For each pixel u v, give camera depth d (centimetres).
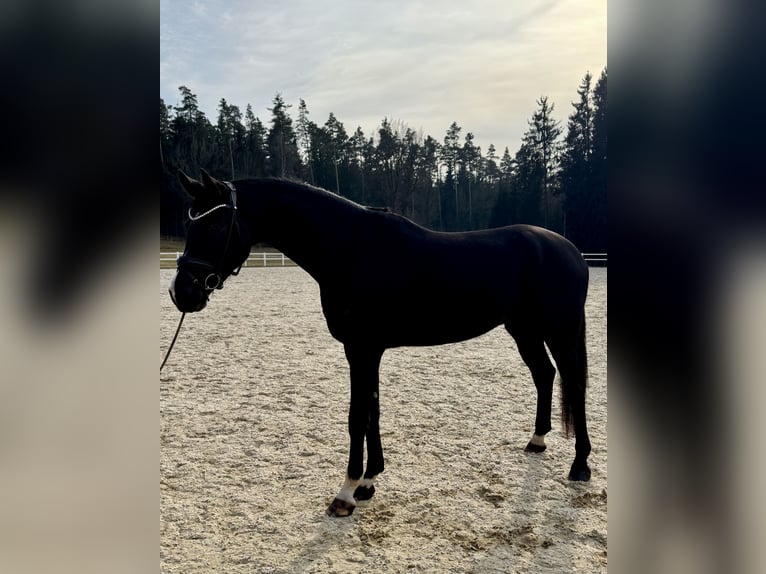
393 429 383
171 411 422
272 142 4100
